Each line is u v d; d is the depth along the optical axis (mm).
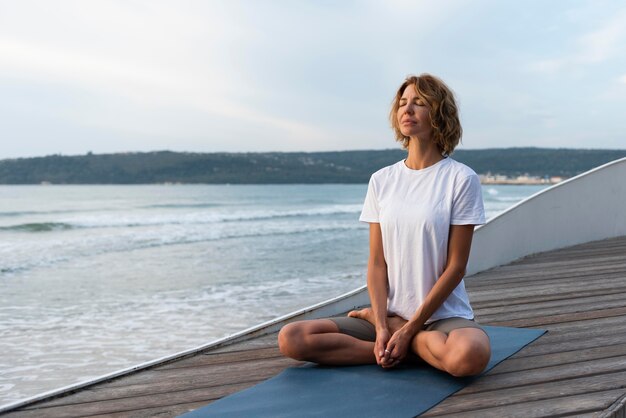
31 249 14633
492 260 6270
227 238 18172
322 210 37406
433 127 2814
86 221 25094
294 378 2803
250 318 6473
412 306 2844
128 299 7789
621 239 8070
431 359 2766
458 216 2738
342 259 12445
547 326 3795
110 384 2838
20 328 6105
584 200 7805
